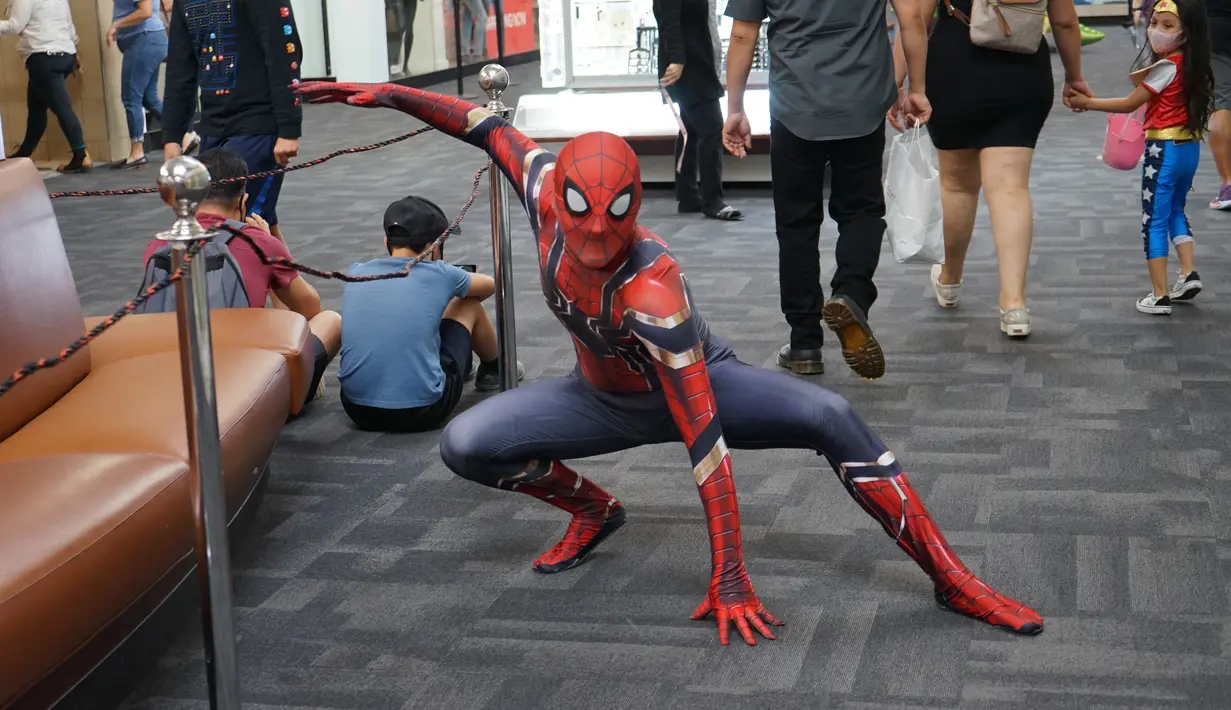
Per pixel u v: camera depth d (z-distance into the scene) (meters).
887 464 2.91
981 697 2.57
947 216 5.47
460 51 16.34
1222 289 5.82
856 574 3.15
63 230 8.23
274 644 2.91
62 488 2.61
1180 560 3.14
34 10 10.55
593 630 2.93
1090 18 24.22
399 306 4.24
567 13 10.31
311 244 7.58
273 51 5.55
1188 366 4.71
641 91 10.05
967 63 5.05
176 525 2.75
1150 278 6.07
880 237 4.56
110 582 2.50
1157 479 3.66
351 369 4.27
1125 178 8.77
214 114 5.68
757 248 7.17
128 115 11.23
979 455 3.91
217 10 5.60
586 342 2.87
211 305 4.10
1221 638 2.77
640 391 2.99
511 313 4.50
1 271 3.12
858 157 4.59
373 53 16.48
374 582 3.21
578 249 2.61
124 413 3.07
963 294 5.94
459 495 3.79
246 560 3.35
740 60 4.77
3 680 2.21
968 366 4.82
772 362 5.00
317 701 2.66
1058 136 10.84
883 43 4.55
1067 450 3.92
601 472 3.92
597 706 2.60
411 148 11.60
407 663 2.81
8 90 11.36
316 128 13.16
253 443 3.23
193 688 2.75
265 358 3.53
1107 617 2.88
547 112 9.58
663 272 2.69
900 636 2.84
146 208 9.00
